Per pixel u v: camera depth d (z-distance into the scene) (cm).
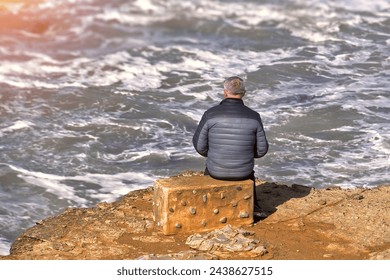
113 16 8012
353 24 7425
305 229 2423
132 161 4478
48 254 2297
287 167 4309
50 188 4100
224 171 2403
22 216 3791
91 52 6875
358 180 4153
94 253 2294
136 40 7225
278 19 7662
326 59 6388
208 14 7950
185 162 4469
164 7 8206
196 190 2373
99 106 5362
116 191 4094
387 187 2800
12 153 4538
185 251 2255
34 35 7406
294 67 6153
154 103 5425
